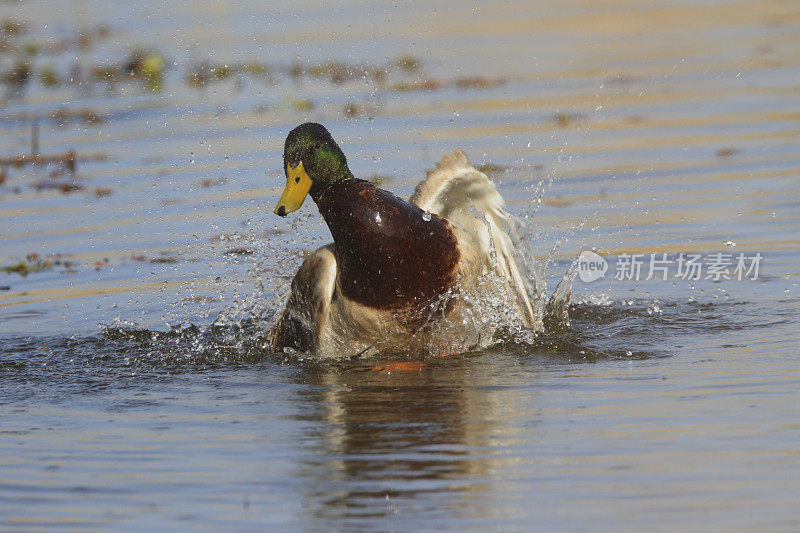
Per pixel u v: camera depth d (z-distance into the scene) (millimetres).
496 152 17422
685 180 16016
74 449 7938
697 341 10289
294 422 8398
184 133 19016
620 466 7211
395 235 9719
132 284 12969
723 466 7152
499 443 7727
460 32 26438
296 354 10531
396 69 23062
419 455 7566
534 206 15078
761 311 11195
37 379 9914
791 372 9125
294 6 28891
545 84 21766
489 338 10414
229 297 12531
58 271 13414
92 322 11750
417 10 28953
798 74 22000
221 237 14461
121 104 21047
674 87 21438
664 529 6277
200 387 9562
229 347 10898
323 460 7539
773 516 6398
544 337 10586
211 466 7500
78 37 26078
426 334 10086
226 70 23062
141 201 15797
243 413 8711
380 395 9023
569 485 6949
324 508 6738
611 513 6508
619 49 24703
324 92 21375
